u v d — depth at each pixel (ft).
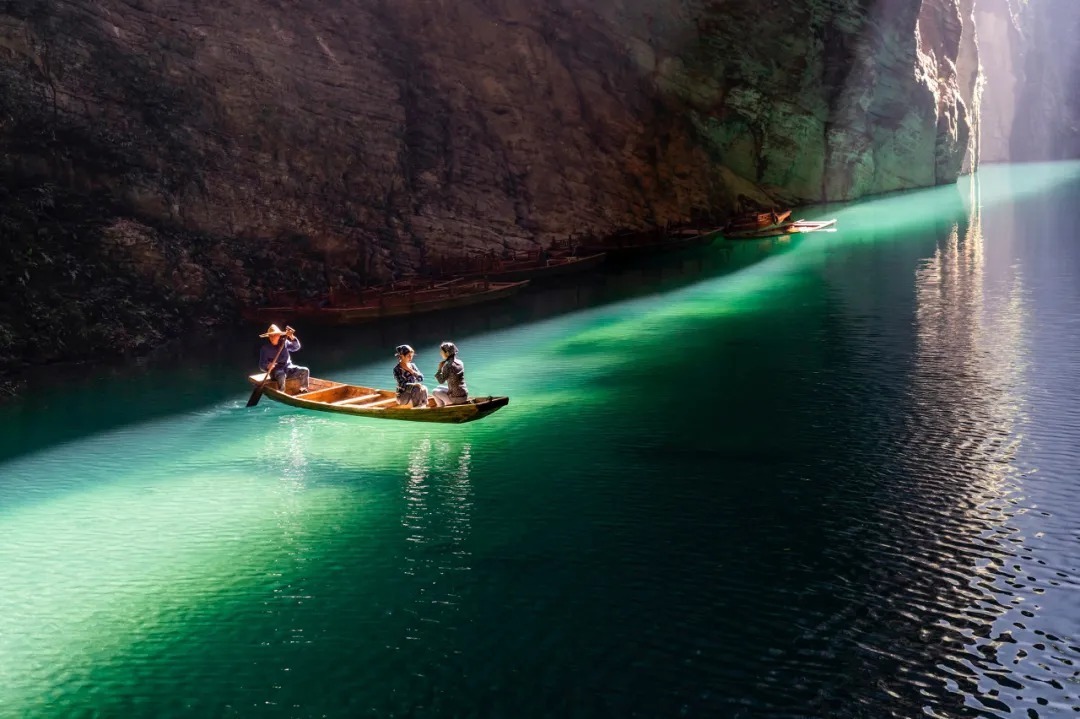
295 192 99.04
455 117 120.37
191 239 90.33
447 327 84.23
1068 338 67.87
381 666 30.19
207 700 28.71
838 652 29.99
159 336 80.84
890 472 44.39
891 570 35.04
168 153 91.45
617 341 75.56
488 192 117.91
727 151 158.61
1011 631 30.73
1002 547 36.42
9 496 45.75
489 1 129.59
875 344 69.31
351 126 106.73
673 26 146.41
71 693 29.25
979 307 80.64
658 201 136.15
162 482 46.98
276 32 102.89
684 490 43.45
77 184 84.64
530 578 35.63
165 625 33.06
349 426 55.26
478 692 28.66
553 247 117.39
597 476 45.62
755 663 29.53
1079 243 115.44
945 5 199.21
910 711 27.02
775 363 65.67
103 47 89.61
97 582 36.35
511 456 48.98
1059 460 44.68
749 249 126.00
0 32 82.53
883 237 130.41
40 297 75.31
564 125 131.44
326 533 40.22
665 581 34.96
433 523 40.91
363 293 94.12
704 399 57.72
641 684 28.73
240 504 43.78
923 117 190.08
